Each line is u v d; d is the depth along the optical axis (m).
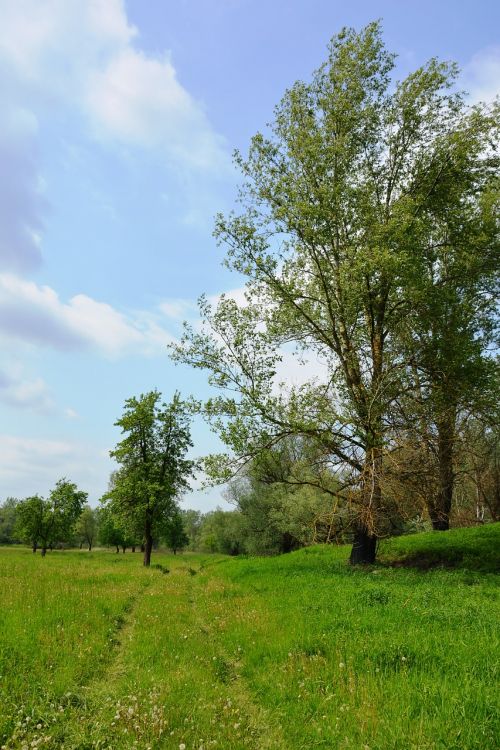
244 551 82.81
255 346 21.30
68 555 67.75
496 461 32.97
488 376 20.73
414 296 19.78
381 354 21.42
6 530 138.88
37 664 8.20
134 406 45.53
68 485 69.75
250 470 21.72
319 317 22.70
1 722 5.96
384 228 18.73
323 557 26.41
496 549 20.77
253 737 6.25
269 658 9.15
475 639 8.72
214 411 20.62
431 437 20.27
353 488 20.11
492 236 21.81
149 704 6.75
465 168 20.77
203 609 15.41
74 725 6.13
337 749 5.68
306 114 21.78
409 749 5.38
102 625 11.63
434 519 28.52
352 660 8.25
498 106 20.31
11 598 14.48
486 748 5.27
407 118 21.22
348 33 21.39
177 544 101.12
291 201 20.67
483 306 25.16
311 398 20.53
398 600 12.86
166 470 45.38
